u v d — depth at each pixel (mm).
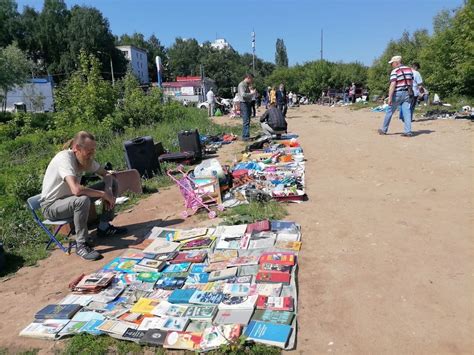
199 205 6047
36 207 5191
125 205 6797
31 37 72062
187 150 9664
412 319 3145
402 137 10367
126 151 8125
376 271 3850
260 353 2926
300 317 3295
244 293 3654
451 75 19156
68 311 3688
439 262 3914
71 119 16594
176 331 3252
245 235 4859
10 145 13578
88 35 72312
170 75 115312
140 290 3998
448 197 5621
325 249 4383
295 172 7344
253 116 19953
